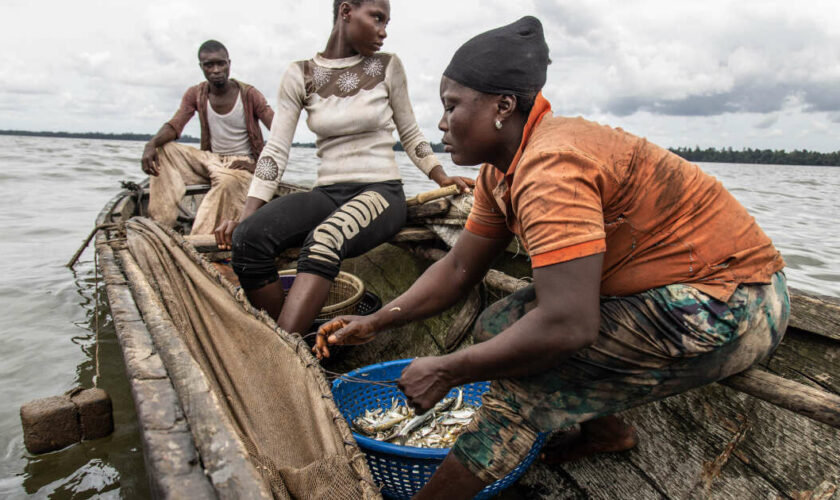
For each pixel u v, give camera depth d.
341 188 3.02
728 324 1.36
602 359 1.42
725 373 1.46
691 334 1.36
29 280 4.80
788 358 1.94
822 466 1.68
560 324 1.23
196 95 5.13
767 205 12.09
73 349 3.41
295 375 1.74
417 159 3.28
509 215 1.58
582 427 2.01
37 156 20.30
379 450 1.81
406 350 3.19
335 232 2.63
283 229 2.71
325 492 1.27
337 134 3.01
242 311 2.07
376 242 2.91
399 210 3.05
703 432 1.93
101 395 2.36
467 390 2.54
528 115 1.43
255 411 1.80
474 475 1.52
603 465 2.02
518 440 1.51
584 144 1.31
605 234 1.29
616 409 1.51
